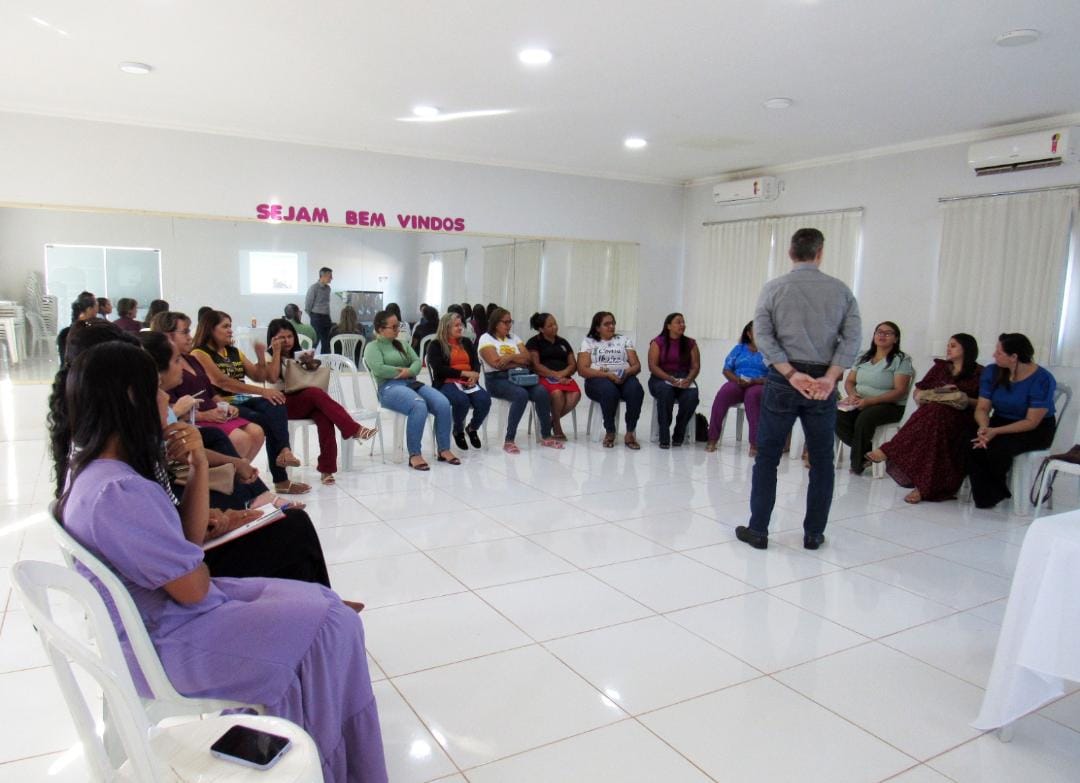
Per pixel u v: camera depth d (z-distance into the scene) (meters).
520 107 4.71
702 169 6.81
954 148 5.26
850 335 3.27
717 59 3.75
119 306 5.30
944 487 4.31
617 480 4.66
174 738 1.26
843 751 1.93
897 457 4.46
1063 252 4.68
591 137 5.52
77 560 1.38
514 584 2.96
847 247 6.00
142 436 1.42
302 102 4.67
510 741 1.93
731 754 1.91
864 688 2.25
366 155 5.94
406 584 2.93
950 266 5.27
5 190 4.89
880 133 5.24
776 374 3.35
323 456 4.33
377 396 5.04
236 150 5.49
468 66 3.93
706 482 4.66
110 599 1.42
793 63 3.80
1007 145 4.78
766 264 6.71
